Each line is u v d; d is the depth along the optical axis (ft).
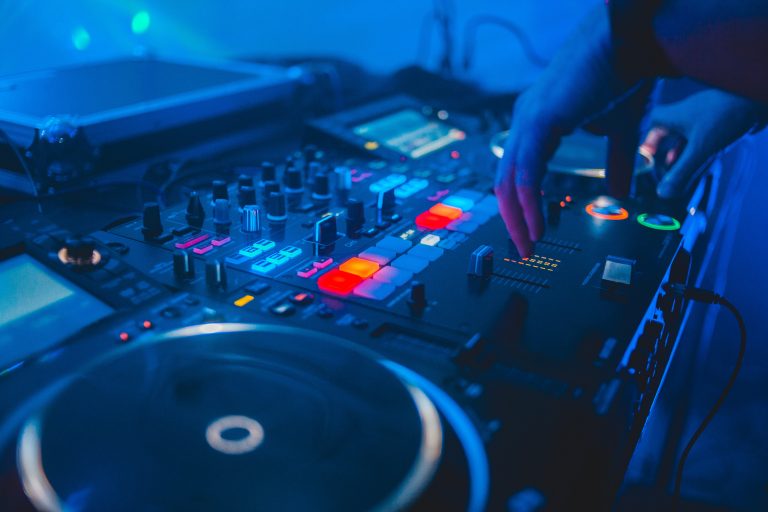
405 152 4.44
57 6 5.69
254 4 6.63
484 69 6.32
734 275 5.41
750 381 5.47
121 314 2.42
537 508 1.66
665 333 3.07
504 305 2.64
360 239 3.18
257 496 1.54
